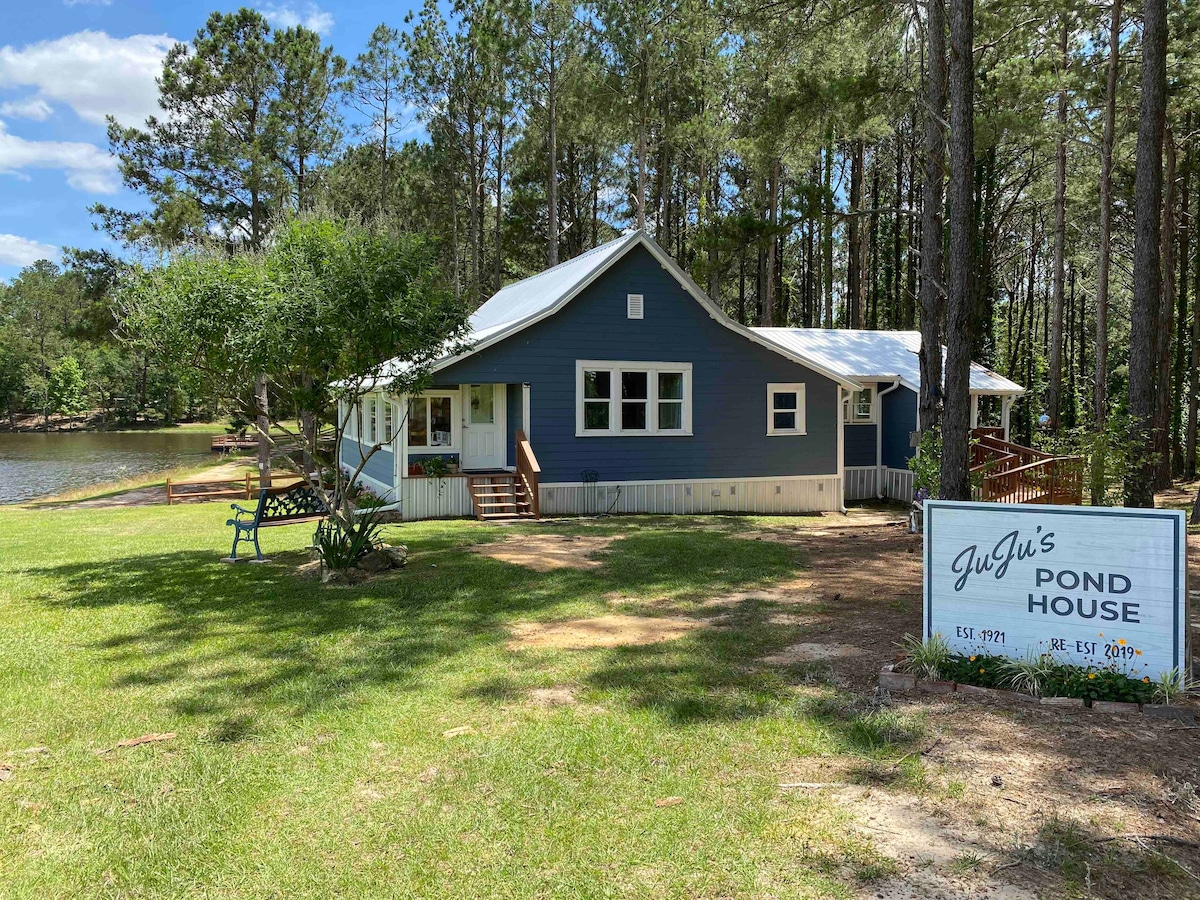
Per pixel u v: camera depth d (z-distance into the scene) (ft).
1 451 178.91
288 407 36.60
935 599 19.35
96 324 82.74
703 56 91.35
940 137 48.73
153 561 38.14
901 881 11.00
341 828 13.00
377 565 34.06
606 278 58.90
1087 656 17.69
